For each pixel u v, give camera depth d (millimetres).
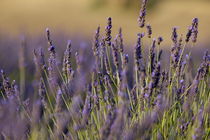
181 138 4773
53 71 4883
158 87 4898
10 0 36750
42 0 37812
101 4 35750
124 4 35188
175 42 5016
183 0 35406
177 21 31656
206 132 4707
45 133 4684
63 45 13695
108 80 5059
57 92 4684
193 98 4871
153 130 4660
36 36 14906
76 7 36031
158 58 4996
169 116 4941
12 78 9180
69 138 4672
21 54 5781
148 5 33688
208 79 5289
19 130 4156
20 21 31453
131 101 4887
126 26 30828
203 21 30266
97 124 4797
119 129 3895
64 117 4488
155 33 28438
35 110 4176
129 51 13633
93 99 4988
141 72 4754
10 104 4098
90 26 30188
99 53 5059
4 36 15750
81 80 4418
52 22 31422
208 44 18281
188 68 5676
